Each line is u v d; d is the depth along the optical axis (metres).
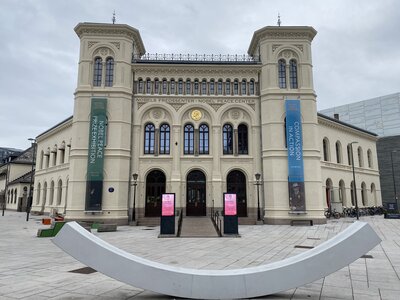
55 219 29.25
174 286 7.13
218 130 31.80
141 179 30.64
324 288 8.37
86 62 30.70
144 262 7.37
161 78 32.34
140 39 33.59
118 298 7.40
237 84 32.88
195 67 32.31
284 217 29.14
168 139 31.88
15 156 66.81
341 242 7.40
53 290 7.99
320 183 30.34
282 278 7.23
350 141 44.75
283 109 31.05
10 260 12.13
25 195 56.59
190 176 31.53
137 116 31.48
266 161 30.69
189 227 23.47
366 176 47.03
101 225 23.02
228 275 7.23
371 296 7.65
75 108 30.22
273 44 32.22
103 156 28.94
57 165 41.97
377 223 31.08
